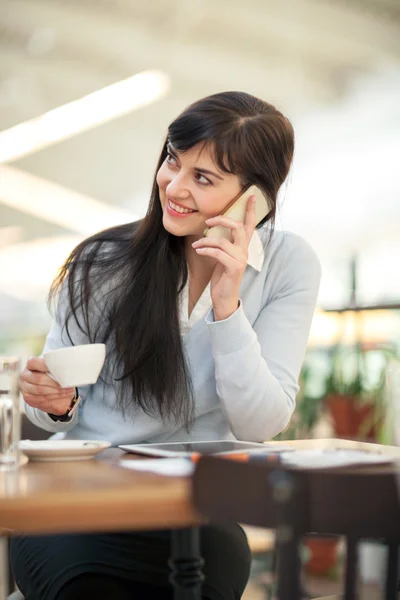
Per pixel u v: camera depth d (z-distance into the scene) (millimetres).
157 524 856
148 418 1499
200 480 846
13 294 9484
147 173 9625
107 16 7445
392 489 838
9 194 9508
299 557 812
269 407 1432
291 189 9328
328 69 8383
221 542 1367
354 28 7500
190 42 7887
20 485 919
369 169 8938
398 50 7867
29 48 7996
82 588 1233
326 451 1201
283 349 1549
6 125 8992
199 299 1523
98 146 9336
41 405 1409
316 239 9203
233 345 1406
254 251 1574
